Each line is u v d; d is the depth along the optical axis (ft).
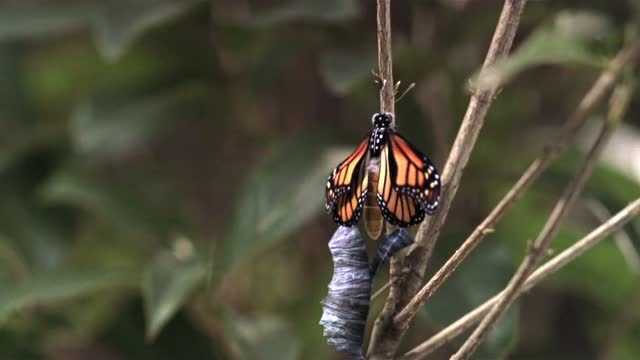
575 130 1.98
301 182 2.73
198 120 3.13
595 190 2.83
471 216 2.96
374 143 1.99
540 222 3.05
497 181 2.95
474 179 2.94
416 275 2.05
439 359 2.92
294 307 3.09
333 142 2.81
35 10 2.96
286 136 2.95
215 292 2.82
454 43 2.89
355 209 2.00
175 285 2.72
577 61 2.01
